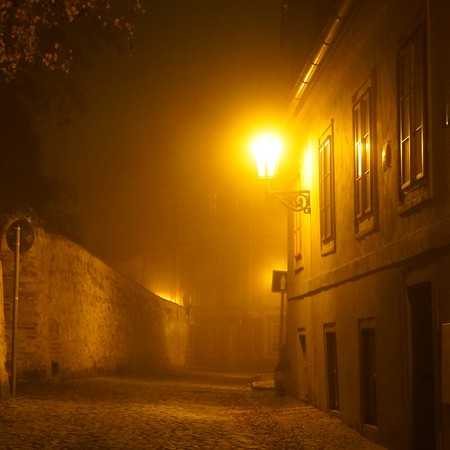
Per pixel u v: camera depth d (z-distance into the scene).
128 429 11.23
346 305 12.88
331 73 13.72
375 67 11.12
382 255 10.47
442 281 8.17
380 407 10.72
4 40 11.40
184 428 11.66
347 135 12.91
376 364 10.96
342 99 13.29
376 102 11.07
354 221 12.32
